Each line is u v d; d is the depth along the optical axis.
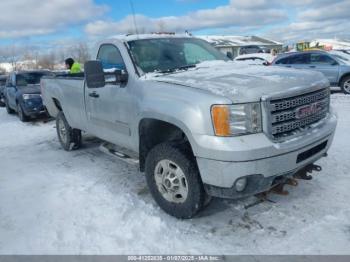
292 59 14.10
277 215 3.72
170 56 4.68
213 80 3.56
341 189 4.20
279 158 3.22
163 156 3.71
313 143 3.52
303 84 3.57
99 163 5.85
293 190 4.25
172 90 3.58
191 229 3.58
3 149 7.57
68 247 3.38
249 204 3.99
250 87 3.28
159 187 3.91
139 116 3.98
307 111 3.58
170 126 3.98
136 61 4.35
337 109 9.48
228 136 3.13
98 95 4.90
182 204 3.68
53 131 9.16
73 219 3.92
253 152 3.09
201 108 3.22
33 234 3.65
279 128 3.30
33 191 4.79
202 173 3.31
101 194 4.54
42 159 6.38
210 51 5.27
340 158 5.21
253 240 3.33
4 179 5.41
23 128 10.22
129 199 4.34
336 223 3.49
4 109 15.86
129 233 3.57
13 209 4.27
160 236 3.49
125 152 5.30
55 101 6.78
